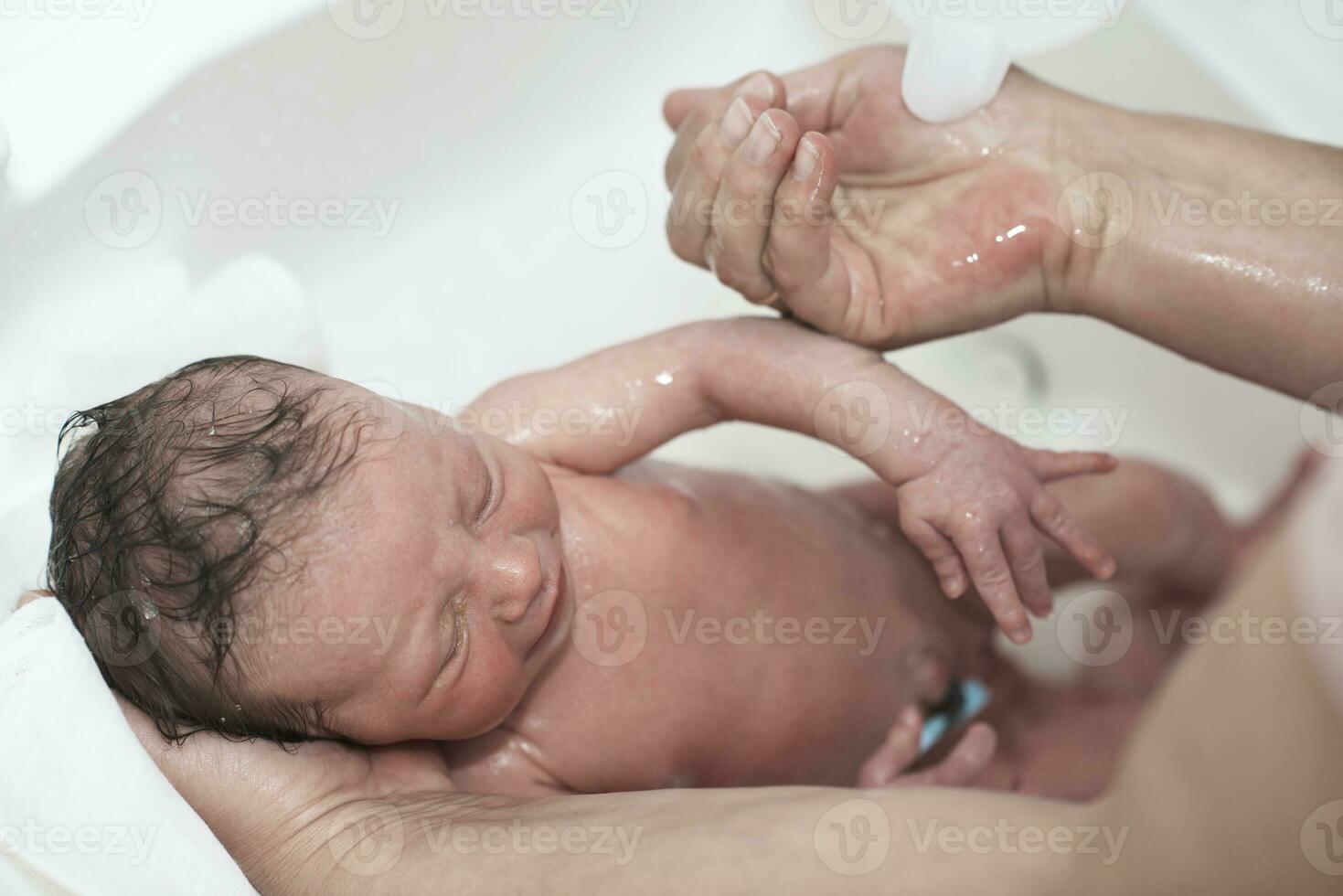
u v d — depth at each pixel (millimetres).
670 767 958
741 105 798
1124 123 920
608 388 985
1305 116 1227
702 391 978
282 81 1253
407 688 780
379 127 1359
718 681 967
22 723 703
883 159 943
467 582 797
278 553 751
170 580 756
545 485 889
